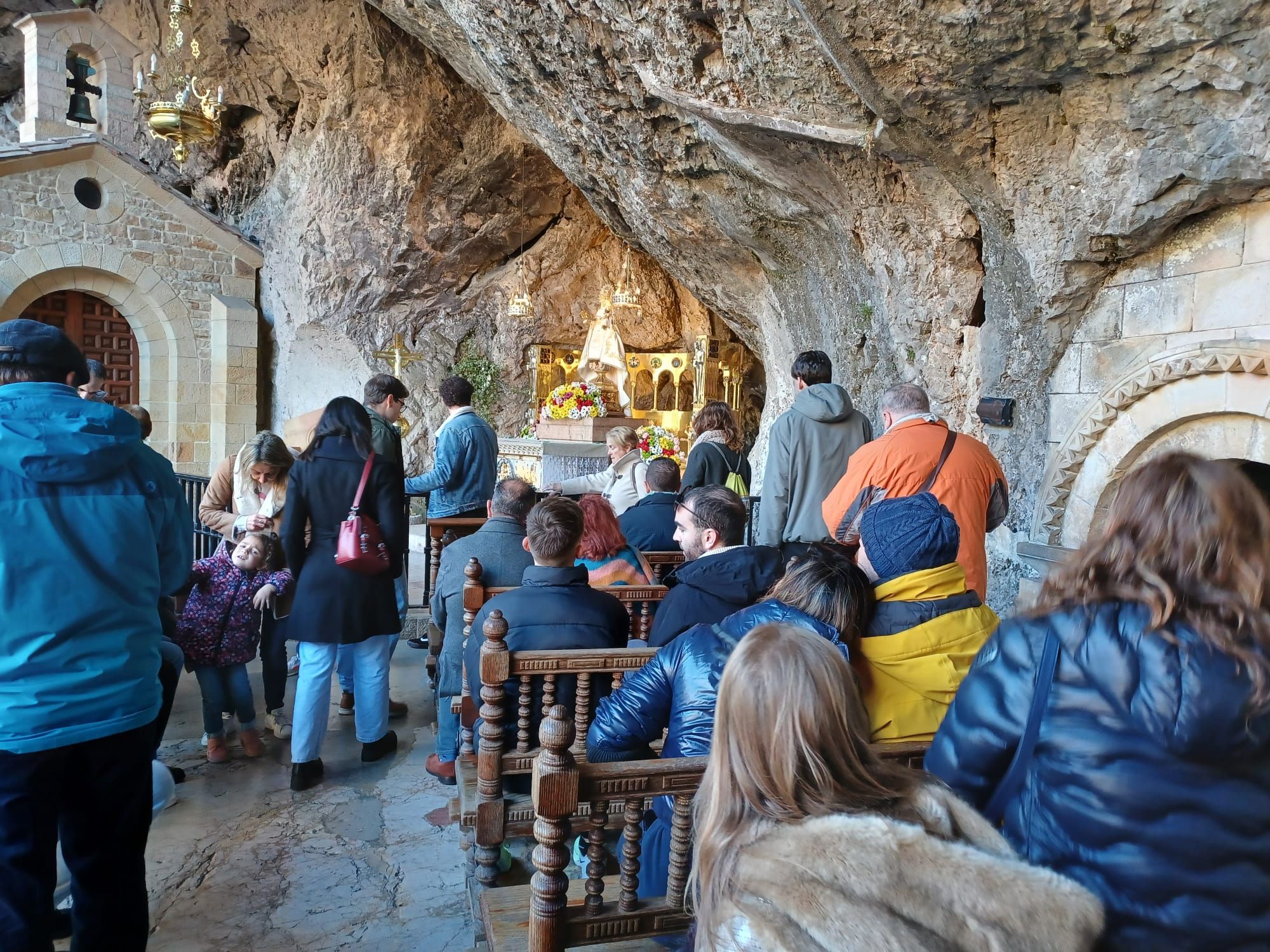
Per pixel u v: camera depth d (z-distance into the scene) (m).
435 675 4.18
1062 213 3.60
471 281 11.21
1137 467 1.07
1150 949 0.88
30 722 1.66
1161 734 0.88
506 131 9.81
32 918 1.64
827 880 0.82
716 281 7.55
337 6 8.84
